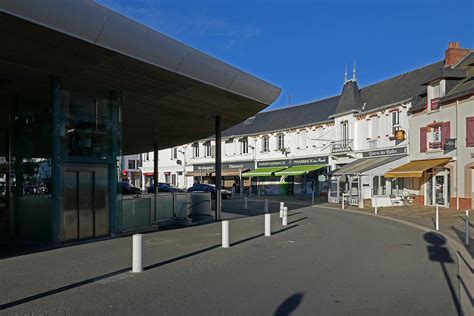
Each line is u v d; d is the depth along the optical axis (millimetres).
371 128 31594
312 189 39062
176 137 27531
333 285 7184
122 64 11391
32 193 12461
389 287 7070
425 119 25734
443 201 24266
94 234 12891
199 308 5902
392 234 14117
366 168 27625
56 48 10070
